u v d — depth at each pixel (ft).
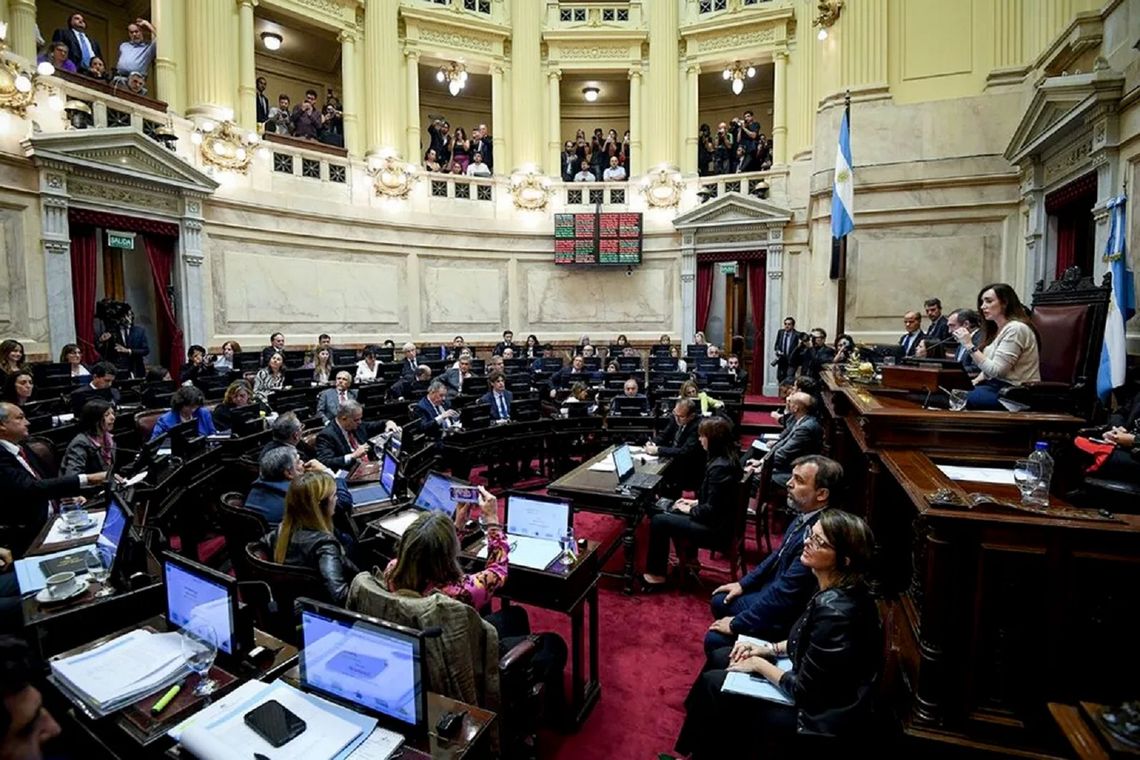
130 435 16.20
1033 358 9.92
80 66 27.35
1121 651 6.28
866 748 6.15
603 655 10.95
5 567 9.25
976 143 26.89
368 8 37.83
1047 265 23.48
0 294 23.30
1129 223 16.99
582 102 48.80
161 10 30.22
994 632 6.59
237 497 11.23
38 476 12.66
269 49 40.96
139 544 8.20
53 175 24.52
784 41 39.75
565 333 43.21
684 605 12.90
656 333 42.75
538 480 22.47
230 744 4.81
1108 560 6.25
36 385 20.62
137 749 5.09
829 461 8.88
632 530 13.28
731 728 7.18
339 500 11.16
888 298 28.66
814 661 6.25
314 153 35.40
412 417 20.70
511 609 9.22
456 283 41.09
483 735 5.30
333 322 36.32
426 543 6.51
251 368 28.81
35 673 4.04
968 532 6.63
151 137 28.55
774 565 9.45
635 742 8.65
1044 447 7.80
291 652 6.40
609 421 22.70
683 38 41.96
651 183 42.14
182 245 29.73
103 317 26.73
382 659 5.15
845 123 26.91
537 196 42.42
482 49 41.68
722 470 12.74
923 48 27.99
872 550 6.59
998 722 6.60
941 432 9.34
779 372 32.94
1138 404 12.58
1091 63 20.22
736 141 42.68
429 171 40.52
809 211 34.27
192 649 6.12
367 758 4.82
